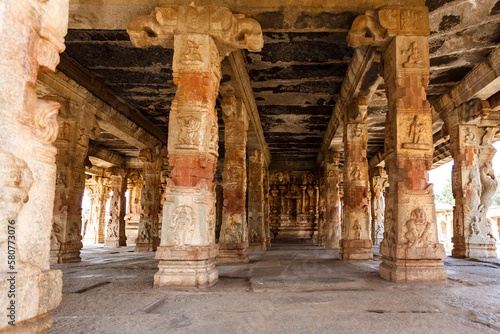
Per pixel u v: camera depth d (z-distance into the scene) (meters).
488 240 11.42
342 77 10.87
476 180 11.66
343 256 10.69
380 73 7.58
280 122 15.72
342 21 6.98
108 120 12.50
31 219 2.15
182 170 5.98
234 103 10.33
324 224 22.16
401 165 6.38
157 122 15.97
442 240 29.05
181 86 6.24
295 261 10.42
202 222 5.82
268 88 11.75
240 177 10.58
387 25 6.62
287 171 25.31
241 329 3.32
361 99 10.45
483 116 10.91
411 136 6.43
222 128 16.14
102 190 25.81
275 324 3.49
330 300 4.58
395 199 6.38
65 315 3.84
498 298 4.70
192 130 6.06
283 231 25.34
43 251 2.26
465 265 9.05
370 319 3.67
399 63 6.60
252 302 4.48
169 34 6.54
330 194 17.84
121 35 8.49
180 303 4.44
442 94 12.14
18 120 2.05
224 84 9.56
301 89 11.85
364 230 10.83
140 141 15.41
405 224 6.19
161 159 17.58
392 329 3.33
